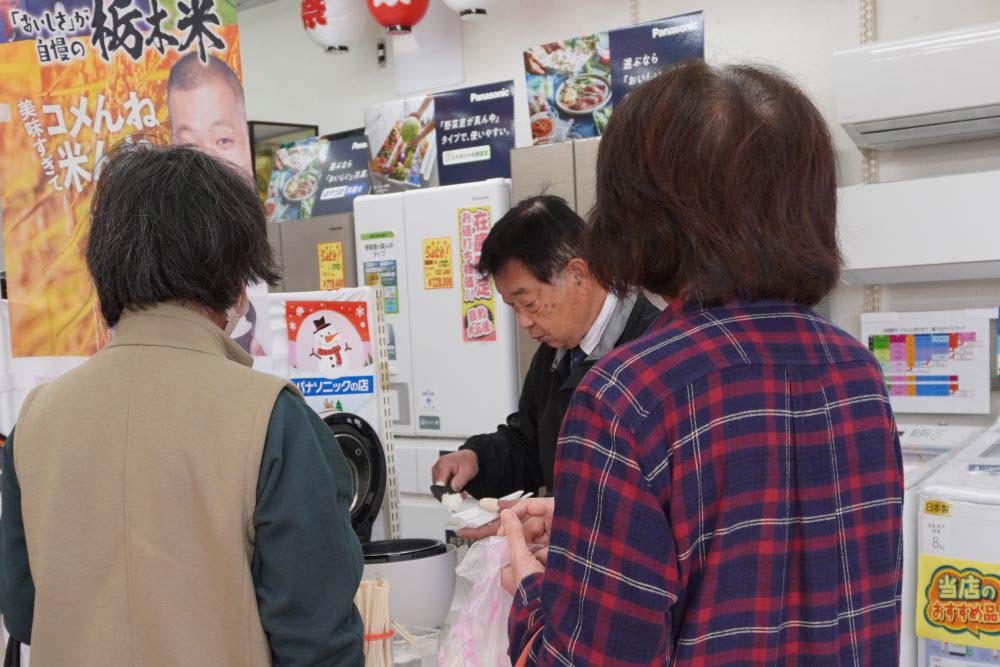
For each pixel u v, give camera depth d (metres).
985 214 2.92
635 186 0.82
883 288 3.56
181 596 1.06
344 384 2.01
